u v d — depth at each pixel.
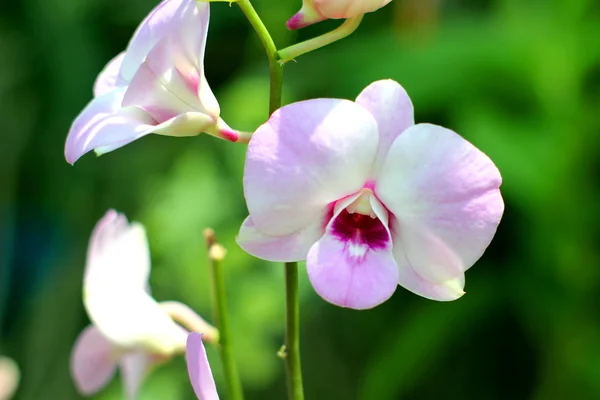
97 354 0.56
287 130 0.48
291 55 0.49
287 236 0.49
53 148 1.08
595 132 0.79
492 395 0.95
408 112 0.49
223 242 0.87
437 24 0.96
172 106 0.50
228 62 1.08
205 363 0.48
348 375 0.94
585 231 0.80
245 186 0.48
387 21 1.03
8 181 1.10
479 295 0.89
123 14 1.05
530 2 0.89
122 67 0.50
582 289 0.81
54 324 1.04
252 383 0.87
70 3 1.04
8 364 0.69
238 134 0.50
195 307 0.88
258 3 0.99
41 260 1.11
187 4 0.49
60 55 1.05
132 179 1.02
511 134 0.83
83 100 1.06
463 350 0.96
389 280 0.48
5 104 1.08
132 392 0.56
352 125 0.49
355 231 0.50
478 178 0.48
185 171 0.92
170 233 0.88
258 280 0.86
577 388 0.81
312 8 0.49
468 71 0.88
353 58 0.95
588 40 0.80
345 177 0.49
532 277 0.87
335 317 0.95
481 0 1.04
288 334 0.51
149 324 0.54
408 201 0.49
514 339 0.94
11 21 1.06
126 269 0.54
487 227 0.48
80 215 1.07
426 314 0.88
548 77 0.82
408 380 0.88
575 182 0.80
